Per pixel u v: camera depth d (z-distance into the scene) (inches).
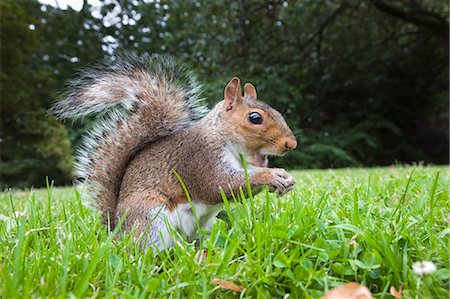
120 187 15.1
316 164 79.0
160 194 14.1
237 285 9.6
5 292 8.5
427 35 94.5
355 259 10.2
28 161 78.9
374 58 94.7
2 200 28.7
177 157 14.5
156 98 15.4
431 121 99.0
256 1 84.9
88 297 9.0
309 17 89.9
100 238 13.9
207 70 84.0
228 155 14.5
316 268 10.2
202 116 16.5
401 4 91.7
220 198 14.3
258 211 15.0
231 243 10.8
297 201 14.1
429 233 11.0
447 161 95.1
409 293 8.8
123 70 15.4
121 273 10.2
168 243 13.5
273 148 14.8
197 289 9.6
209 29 82.6
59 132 78.5
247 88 17.6
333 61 94.7
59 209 20.5
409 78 95.7
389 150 93.7
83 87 14.7
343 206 15.5
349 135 87.7
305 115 89.4
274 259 10.2
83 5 89.6
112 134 15.4
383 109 94.2
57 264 10.2
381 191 20.3
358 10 91.7
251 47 88.4
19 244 10.0
